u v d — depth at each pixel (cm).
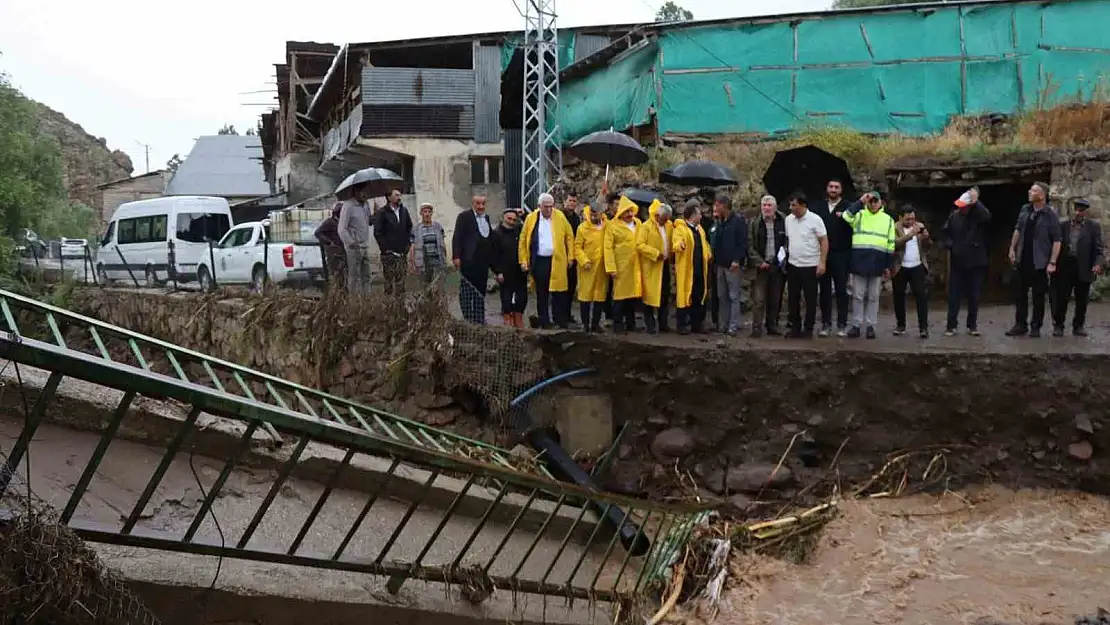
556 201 1842
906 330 1098
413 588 519
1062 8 1814
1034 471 840
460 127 2269
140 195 4575
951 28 1836
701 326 1070
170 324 1466
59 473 488
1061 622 624
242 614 448
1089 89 1781
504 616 544
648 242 1030
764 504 852
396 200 1088
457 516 651
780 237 1014
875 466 869
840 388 884
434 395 938
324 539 545
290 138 3116
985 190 1617
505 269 1058
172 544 401
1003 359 861
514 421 897
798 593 704
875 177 1551
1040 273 987
